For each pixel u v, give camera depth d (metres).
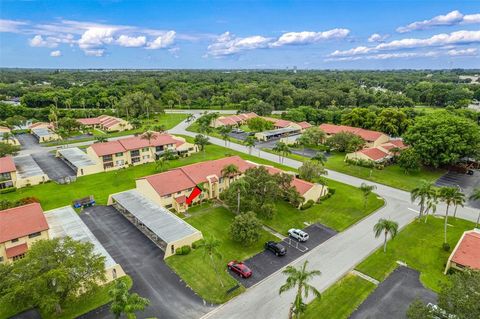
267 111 185.25
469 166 98.00
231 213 67.19
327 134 131.75
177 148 109.62
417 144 93.75
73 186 82.94
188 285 45.06
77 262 38.03
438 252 53.94
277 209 68.56
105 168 95.81
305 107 175.75
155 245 55.16
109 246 54.66
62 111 176.75
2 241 48.25
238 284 45.34
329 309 40.75
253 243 56.03
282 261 51.12
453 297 30.38
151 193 68.94
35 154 111.06
